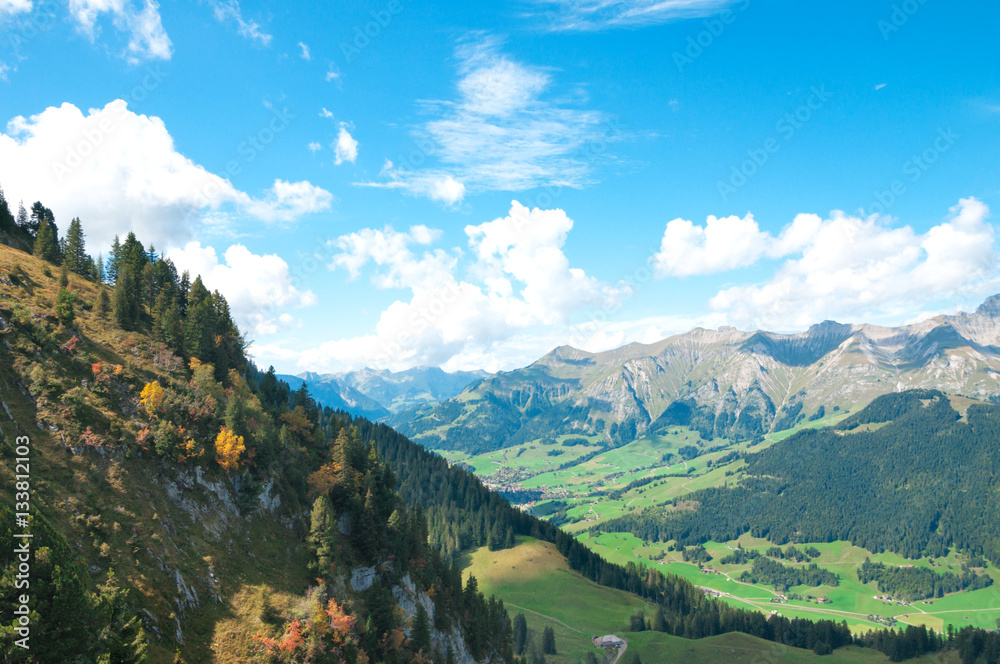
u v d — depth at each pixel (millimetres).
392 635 97688
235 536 89625
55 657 47844
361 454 138500
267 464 106062
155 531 76125
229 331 146500
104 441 79312
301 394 149375
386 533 119688
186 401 98000
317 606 84750
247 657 72125
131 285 116500
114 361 98125
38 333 87375
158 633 65188
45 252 127562
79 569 57875
